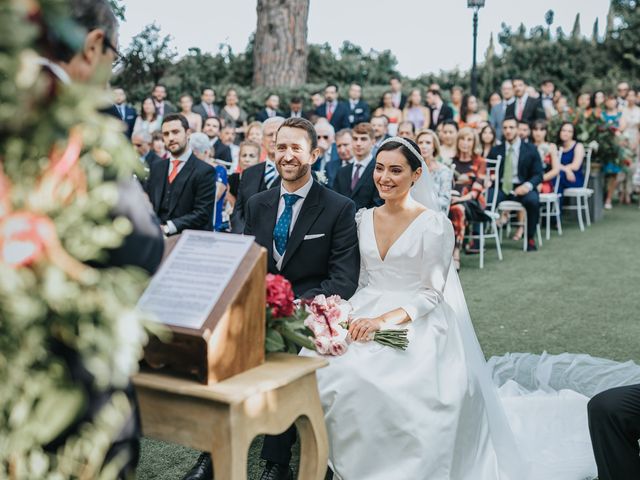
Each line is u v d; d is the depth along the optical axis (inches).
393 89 537.0
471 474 118.1
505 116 499.8
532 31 895.7
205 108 479.8
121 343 54.9
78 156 57.2
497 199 348.5
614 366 172.9
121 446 67.2
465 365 123.3
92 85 59.8
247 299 83.4
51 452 63.5
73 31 54.1
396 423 110.9
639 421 107.7
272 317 91.0
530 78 821.9
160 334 62.1
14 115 52.2
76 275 54.8
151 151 293.7
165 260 86.0
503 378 170.7
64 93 53.0
